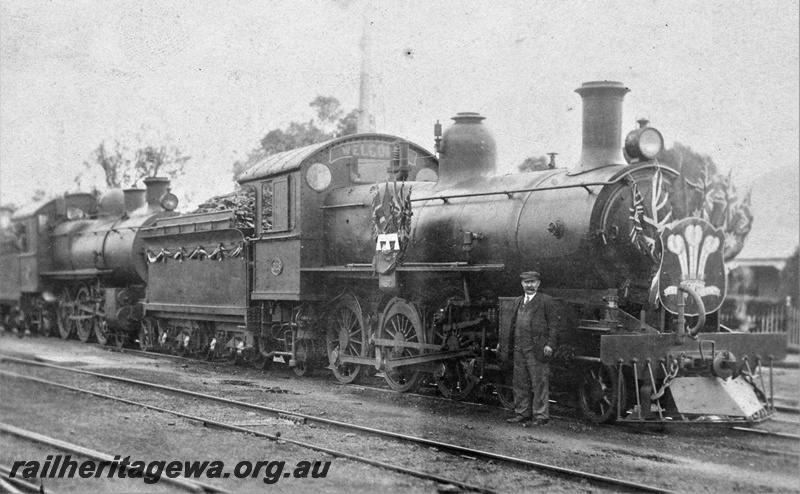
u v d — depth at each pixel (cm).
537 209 1106
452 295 1231
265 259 1562
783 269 1745
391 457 908
